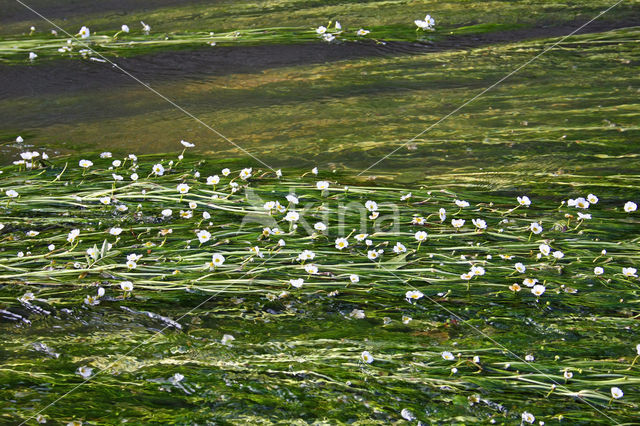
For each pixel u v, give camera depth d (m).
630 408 1.85
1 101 4.31
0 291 2.41
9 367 2.07
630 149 3.55
